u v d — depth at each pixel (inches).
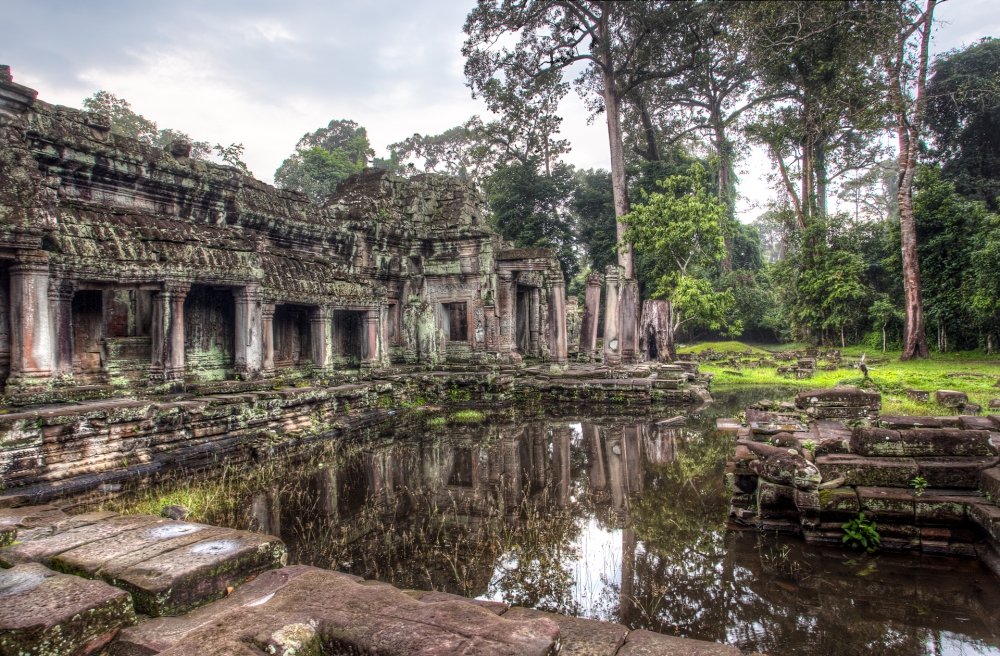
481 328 873.5
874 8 1119.6
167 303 451.5
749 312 1873.8
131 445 368.8
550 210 1798.7
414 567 241.4
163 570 147.9
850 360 1280.8
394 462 434.9
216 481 365.4
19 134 381.7
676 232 1101.7
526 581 231.3
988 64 1421.0
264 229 661.9
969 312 1212.5
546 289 1164.5
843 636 185.0
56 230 390.0
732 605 207.8
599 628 136.0
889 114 1192.2
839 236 1608.0
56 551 165.6
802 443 310.7
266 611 123.3
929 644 179.5
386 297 754.8
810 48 1275.8
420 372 803.4
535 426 598.5
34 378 370.9
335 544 265.0
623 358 971.3
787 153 1553.9
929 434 271.1
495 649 103.3
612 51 1434.5
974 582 221.1
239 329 532.1
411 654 103.6
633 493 351.9
